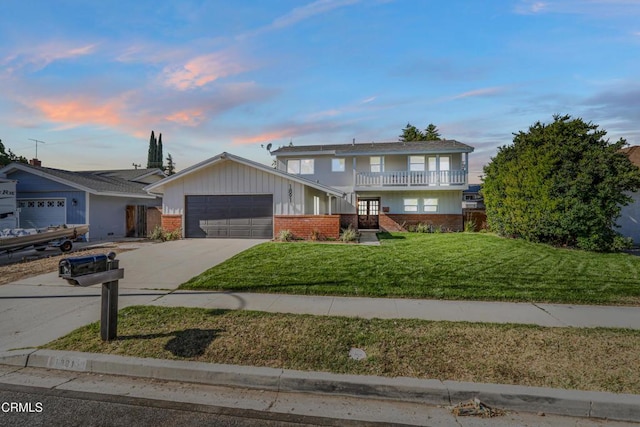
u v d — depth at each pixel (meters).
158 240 15.62
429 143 24.08
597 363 3.74
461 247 12.18
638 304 5.98
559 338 4.40
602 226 11.96
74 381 3.75
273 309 5.75
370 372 3.62
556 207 12.31
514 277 7.82
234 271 8.54
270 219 15.22
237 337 4.49
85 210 17.12
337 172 23.09
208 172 15.67
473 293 6.55
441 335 4.52
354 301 6.24
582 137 12.49
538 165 12.82
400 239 15.12
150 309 5.71
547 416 3.11
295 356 3.96
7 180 16.11
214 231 15.62
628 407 3.06
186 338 4.47
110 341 4.41
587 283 7.30
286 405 3.30
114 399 3.38
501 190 15.38
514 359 3.85
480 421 3.02
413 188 21.62
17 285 7.66
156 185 15.84
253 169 15.30
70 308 5.98
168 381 3.75
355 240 14.26
